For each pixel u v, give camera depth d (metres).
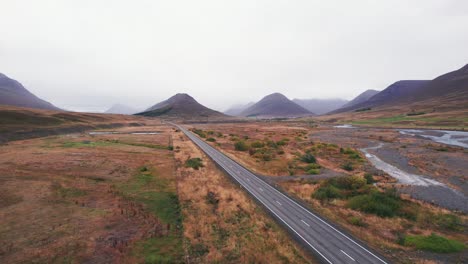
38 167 42.47
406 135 118.44
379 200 32.06
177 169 48.12
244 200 32.91
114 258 18.52
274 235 23.84
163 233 23.08
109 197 31.12
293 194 36.44
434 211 30.67
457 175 49.41
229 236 23.62
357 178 40.12
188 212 28.45
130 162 52.22
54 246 19.39
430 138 106.69
